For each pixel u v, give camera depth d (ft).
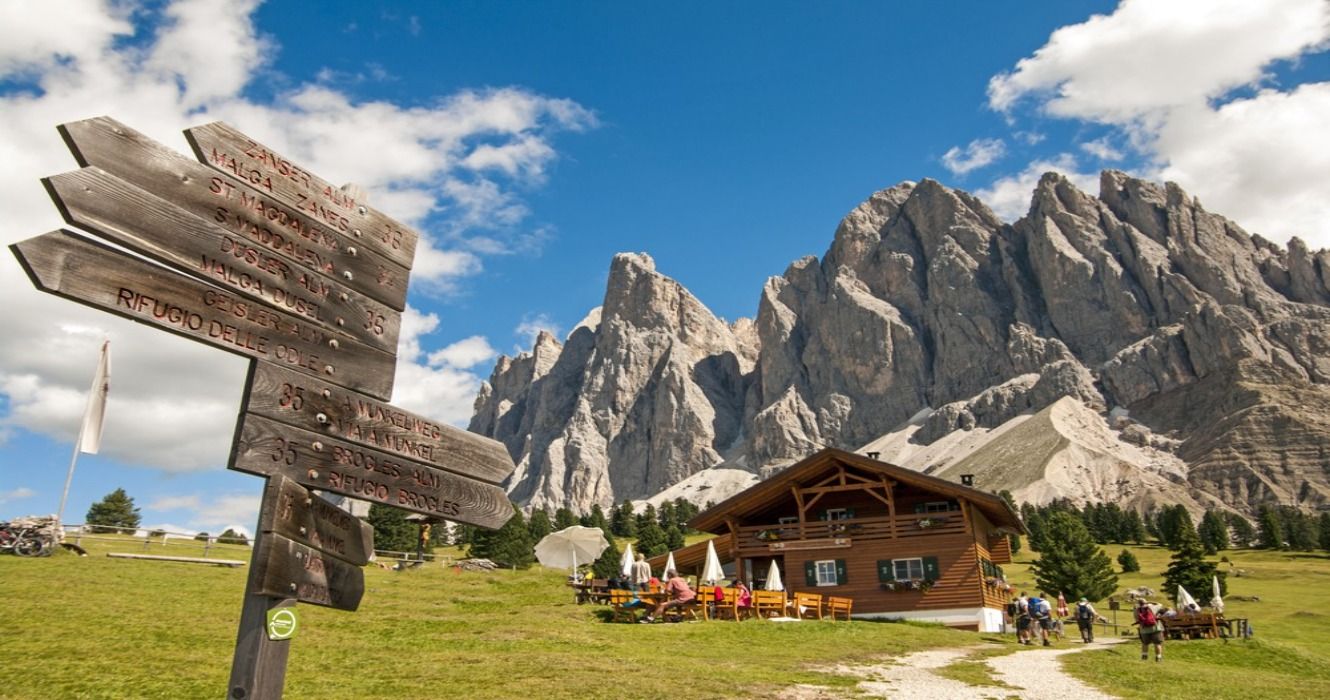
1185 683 71.67
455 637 75.87
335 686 48.01
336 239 23.21
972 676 66.80
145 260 18.29
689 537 495.00
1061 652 99.14
